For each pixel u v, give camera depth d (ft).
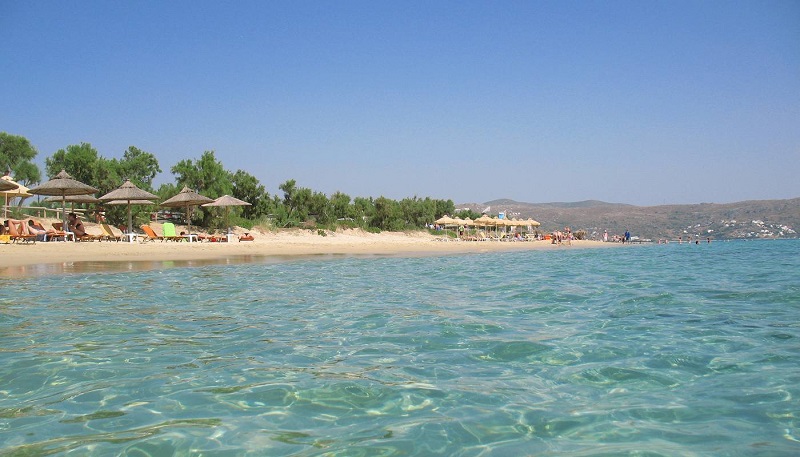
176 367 16.42
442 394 13.84
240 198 121.08
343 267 59.41
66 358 17.43
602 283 42.65
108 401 13.23
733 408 12.69
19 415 12.24
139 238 89.25
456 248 121.29
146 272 48.01
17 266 50.65
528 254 99.71
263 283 41.37
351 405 13.01
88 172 97.91
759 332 21.85
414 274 51.31
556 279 46.39
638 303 30.60
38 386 14.44
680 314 26.55
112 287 36.73
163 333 21.66
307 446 10.50
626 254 100.42
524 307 29.07
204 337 20.95
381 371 16.02
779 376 15.35
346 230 143.54
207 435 11.07
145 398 13.48
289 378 15.25
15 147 113.91
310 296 33.73
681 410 12.59
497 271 55.52
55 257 59.72
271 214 125.39
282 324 23.81
